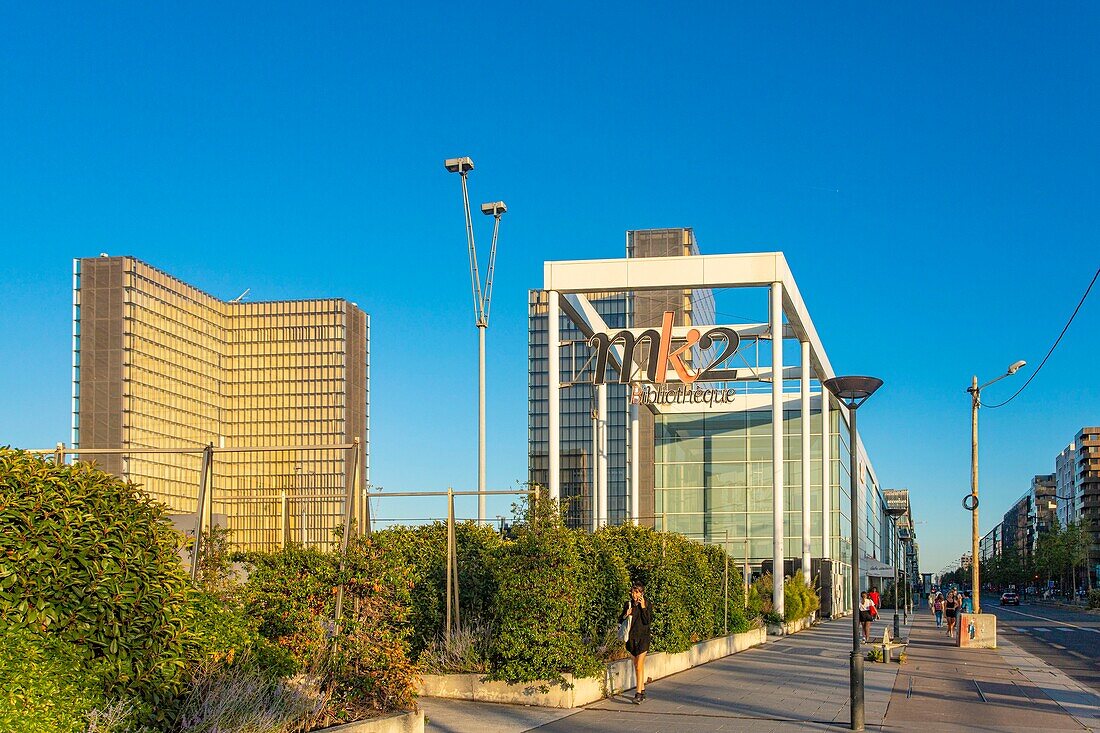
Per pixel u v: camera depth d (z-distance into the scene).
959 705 17.30
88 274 102.94
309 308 109.19
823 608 50.31
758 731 13.66
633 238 87.12
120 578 8.17
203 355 108.75
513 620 15.81
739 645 27.84
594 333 45.41
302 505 22.84
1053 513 179.88
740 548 56.50
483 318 26.19
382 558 12.21
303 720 10.51
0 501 7.85
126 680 8.04
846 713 15.67
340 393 108.00
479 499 25.53
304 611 11.67
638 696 16.28
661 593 21.03
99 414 101.19
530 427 123.69
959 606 38.81
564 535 16.45
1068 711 16.83
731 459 57.62
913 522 152.12
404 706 11.93
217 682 9.67
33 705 6.83
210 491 13.83
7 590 7.54
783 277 39.78
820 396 57.56
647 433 59.81
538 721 14.08
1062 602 112.75
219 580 13.20
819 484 56.66
